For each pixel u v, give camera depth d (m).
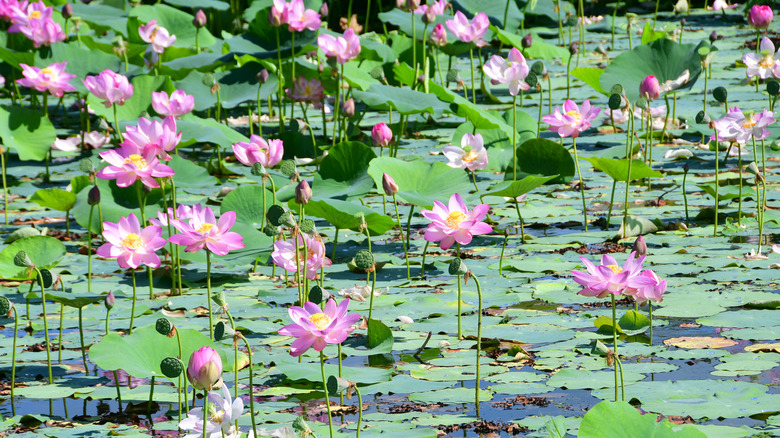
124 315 6.21
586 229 7.98
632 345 5.32
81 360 5.47
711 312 5.80
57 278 6.44
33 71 10.90
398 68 12.70
